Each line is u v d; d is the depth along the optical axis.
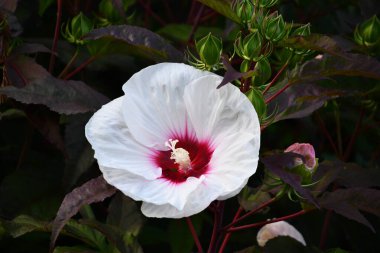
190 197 1.05
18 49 1.30
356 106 1.46
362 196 1.19
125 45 1.29
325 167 1.26
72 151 1.25
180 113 1.12
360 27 1.40
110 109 1.11
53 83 1.21
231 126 1.09
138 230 1.21
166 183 1.08
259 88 1.13
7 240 1.38
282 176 1.09
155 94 1.12
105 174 1.07
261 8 1.14
